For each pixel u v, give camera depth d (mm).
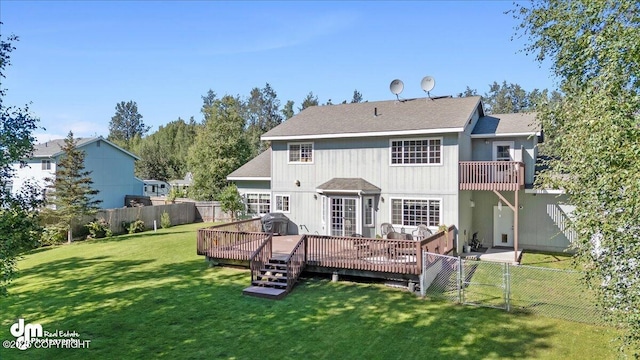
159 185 51344
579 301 10805
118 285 13133
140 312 10523
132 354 8133
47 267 16250
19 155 7891
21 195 8289
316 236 13242
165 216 27328
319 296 11641
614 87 5996
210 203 30797
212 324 9633
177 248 19234
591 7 8141
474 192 19156
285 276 12422
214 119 36594
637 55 5816
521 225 18453
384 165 17016
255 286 12305
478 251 17469
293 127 19625
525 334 8852
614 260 5426
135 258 17234
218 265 15305
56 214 21719
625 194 5039
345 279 13281
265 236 14078
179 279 13625
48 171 29047
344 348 8273
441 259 13422
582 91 8305
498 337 8703
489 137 18109
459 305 10758
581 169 6652
